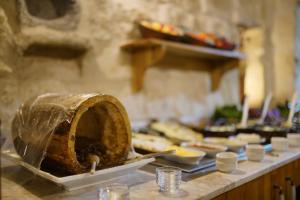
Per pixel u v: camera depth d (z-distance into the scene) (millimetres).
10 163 928
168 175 680
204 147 1064
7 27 1049
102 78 1458
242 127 1498
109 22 1475
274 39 2684
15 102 1104
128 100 1582
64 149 688
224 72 2111
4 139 1019
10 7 1083
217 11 2117
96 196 656
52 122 715
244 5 2361
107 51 1473
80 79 1371
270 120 1622
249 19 2412
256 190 850
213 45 1747
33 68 1212
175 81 1848
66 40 1242
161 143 1136
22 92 1171
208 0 2035
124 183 751
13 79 1100
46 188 713
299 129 1406
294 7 2758
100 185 732
